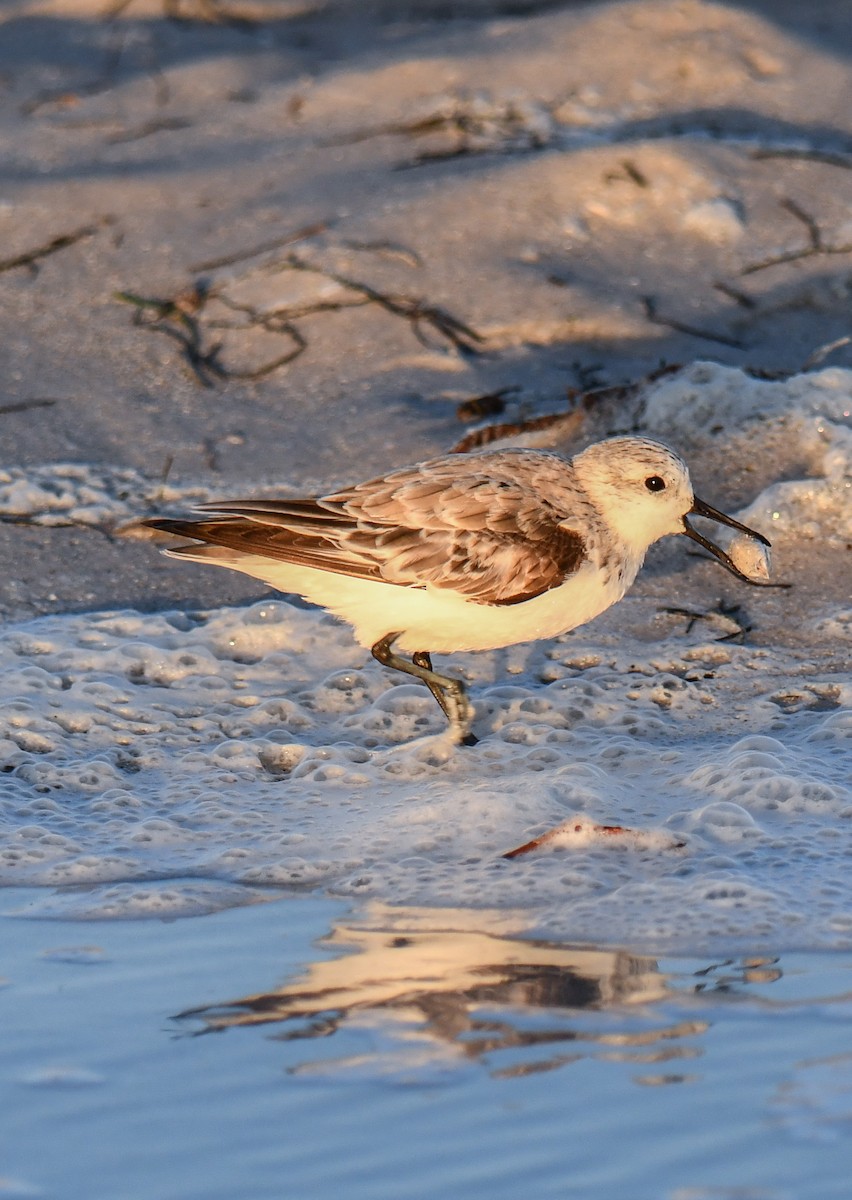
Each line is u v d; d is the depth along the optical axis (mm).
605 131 17219
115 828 9531
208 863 9109
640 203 15938
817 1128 6285
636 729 10602
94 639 11625
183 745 10562
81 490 13148
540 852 9031
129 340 14852
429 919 8328
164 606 12156
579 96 17766
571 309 14766
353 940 8070
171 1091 6664
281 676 11398
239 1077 6742
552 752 10242
